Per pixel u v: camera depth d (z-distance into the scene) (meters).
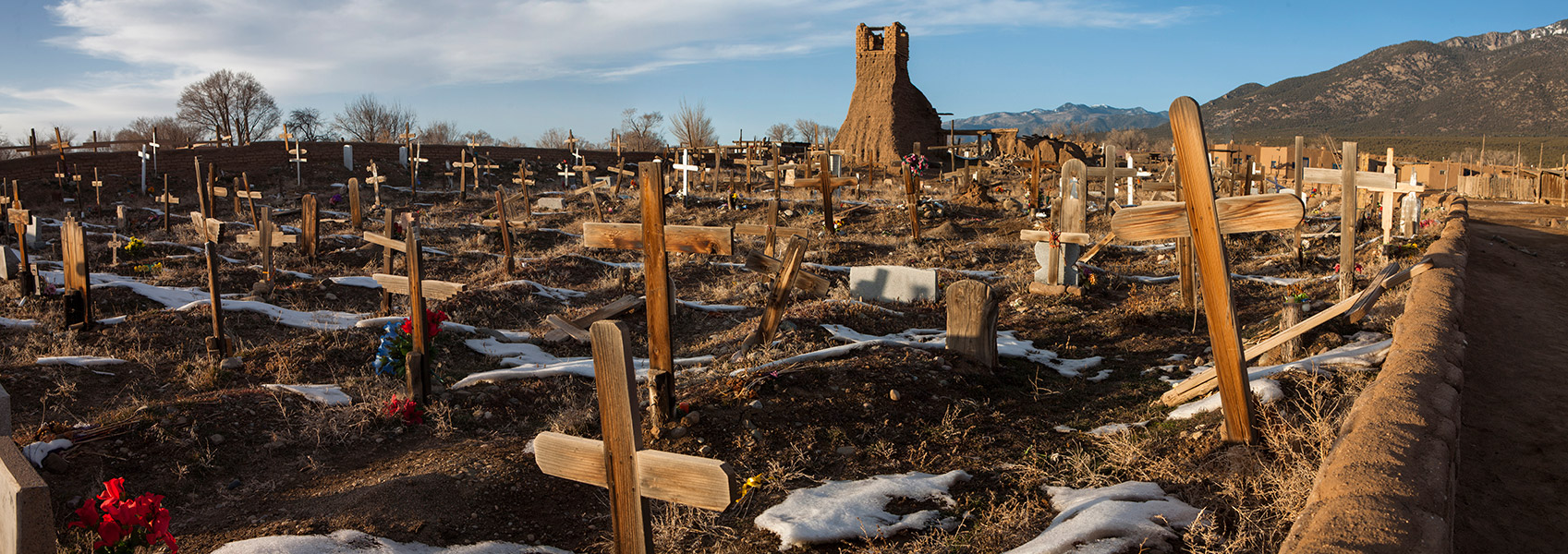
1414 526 3.39
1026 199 26.50
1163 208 5.64
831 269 16.02
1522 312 9.67
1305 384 6.44
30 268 12.35
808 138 83.62
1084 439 6.68
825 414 6.95
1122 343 10.34
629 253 17.78
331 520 5.26
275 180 37.53
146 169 35.50
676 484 3.10
